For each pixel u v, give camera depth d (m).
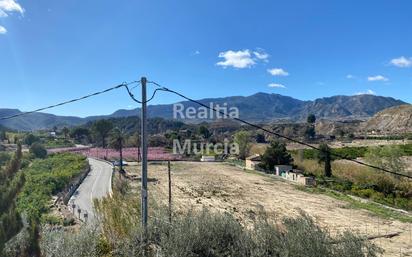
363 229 31.30
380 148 54.56
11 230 6.58
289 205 42.47
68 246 10.39
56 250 9.99
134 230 11.76
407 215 37.47
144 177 11.95
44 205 39.00
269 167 77.19
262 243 11.13
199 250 11.04
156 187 55.69
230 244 11.37
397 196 47.94
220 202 43.88
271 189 54.97
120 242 11.59
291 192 52.25
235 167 85.44
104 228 12.30
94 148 127.19
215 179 65.81
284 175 68.12
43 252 9.45
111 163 93.06
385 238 28.52
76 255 10.16
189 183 60.81
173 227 11.58
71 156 95.38
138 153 95.56
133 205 14.70
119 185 47.31
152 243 11.50
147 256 10.91
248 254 11.02
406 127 195.25
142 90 12.16
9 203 6.66
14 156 6.98
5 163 7.12
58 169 71.12
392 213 38.28
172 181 62.84
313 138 148.25
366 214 37.88
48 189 47.97
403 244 26.81
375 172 52.91
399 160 52.62
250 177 68.56
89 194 50.53
